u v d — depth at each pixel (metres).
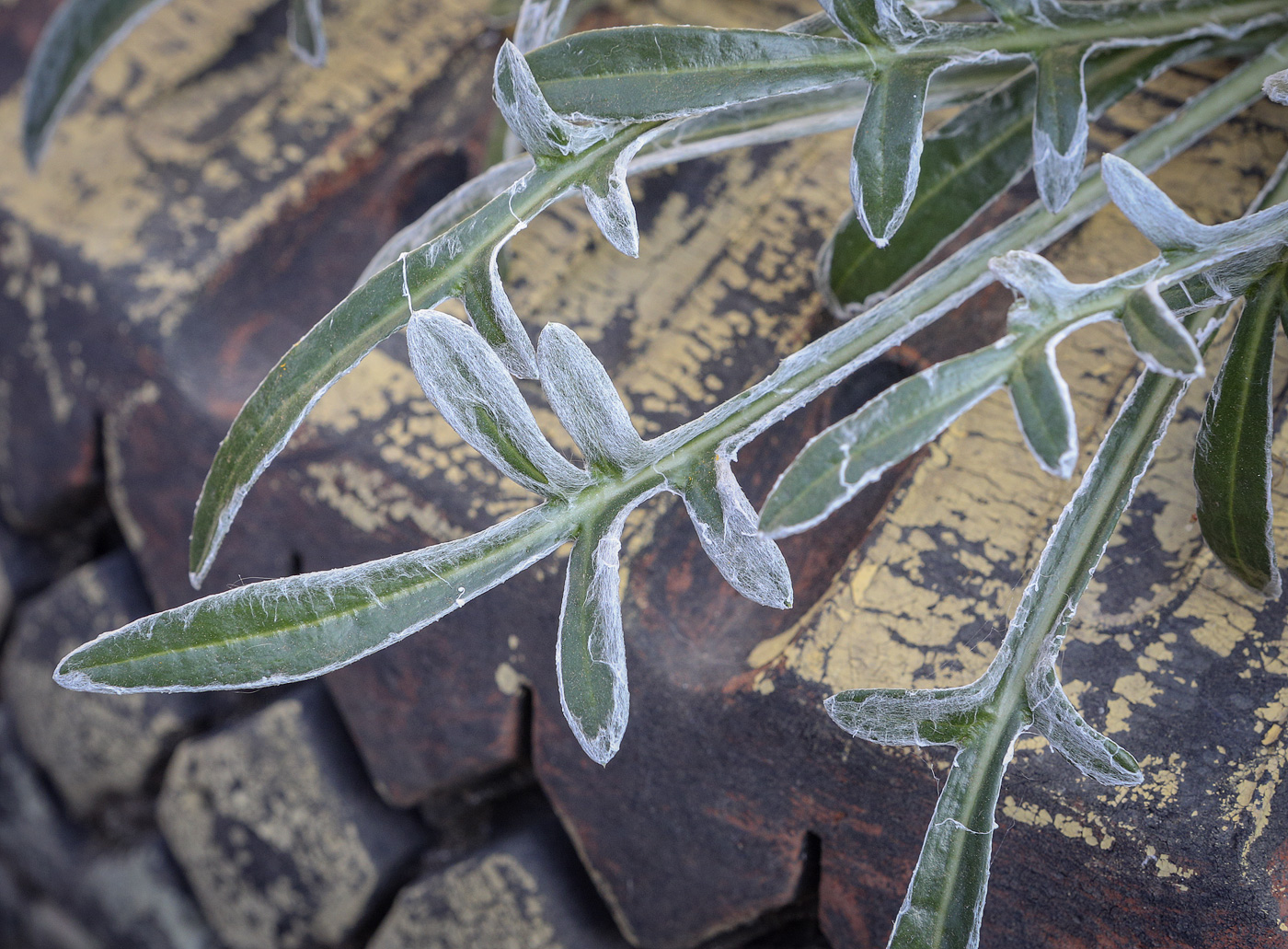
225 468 0.20
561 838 0.27
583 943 0.26
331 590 0.19
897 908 0.23
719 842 0.24
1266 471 0.20
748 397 0.19
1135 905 0.21
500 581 0.19
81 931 0.40
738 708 0.23
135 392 0.28
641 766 0.24
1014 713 0.19
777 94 0.20
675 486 0.19
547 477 0.19
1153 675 0.22
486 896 0.27
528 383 0.26
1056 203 0.20
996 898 0.22
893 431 0.18
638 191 0.28
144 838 0.35
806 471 0.18
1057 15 0.20
